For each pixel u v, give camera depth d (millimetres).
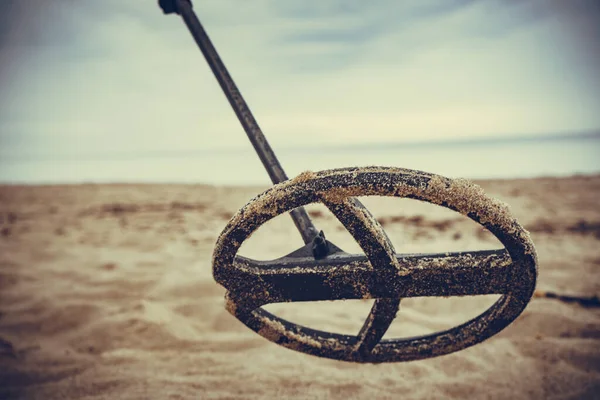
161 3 2178
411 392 2076
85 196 10609
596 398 1984
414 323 2803
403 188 1195
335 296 1306
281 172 1659
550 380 2133
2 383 2205
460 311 3004
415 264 1256
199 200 9695
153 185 13000
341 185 1208
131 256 4570
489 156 24031
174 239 5387
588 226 5547
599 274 3584
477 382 2143
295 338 1399
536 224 5777
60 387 2160
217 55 1991
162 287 3492
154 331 2746
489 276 1237
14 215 7816
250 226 1260
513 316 1307
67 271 4035
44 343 2658
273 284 1312
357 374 2248
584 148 26188
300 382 2168
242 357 2445
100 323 2869
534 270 1217
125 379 2219
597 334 2557
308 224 1525
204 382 2180
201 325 2869
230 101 1858
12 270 4090
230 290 1327
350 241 5059
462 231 5465
